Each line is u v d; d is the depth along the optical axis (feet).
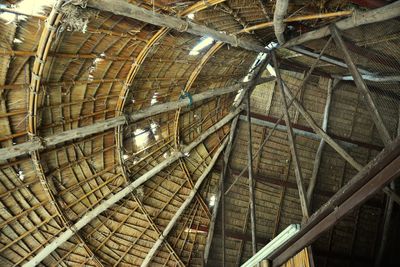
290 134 22.06
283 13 17.84
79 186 26.50
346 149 32.45
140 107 24.75
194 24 18.56
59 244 26.99
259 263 23.12
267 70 30.96
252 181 27.04
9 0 14.75
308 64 29.76
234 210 33.42
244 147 32.32
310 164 32.83
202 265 32.96
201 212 32.96
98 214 28.48
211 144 31.68
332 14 17.98
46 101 20.33
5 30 16.10
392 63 22.50
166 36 19.99
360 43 21.62
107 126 23.20
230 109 30.94
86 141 24.56
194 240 33.27
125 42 19.38
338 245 34.55
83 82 20.66
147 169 29.35
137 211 30.37
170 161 29.37
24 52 17.15
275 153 32.55
